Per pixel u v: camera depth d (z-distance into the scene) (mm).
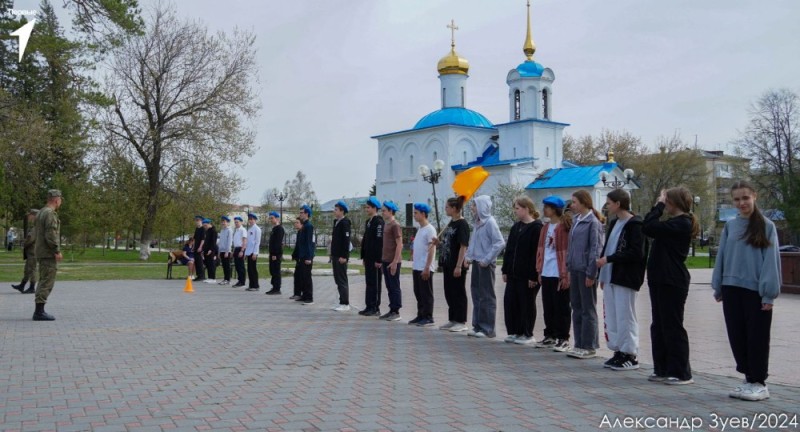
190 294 17984
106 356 8523
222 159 39438
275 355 8703
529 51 62562
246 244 20125
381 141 70312
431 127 64875
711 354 9172
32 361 8133
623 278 7828
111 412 5805
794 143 52250
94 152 37781
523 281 9898
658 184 66562
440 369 7844
